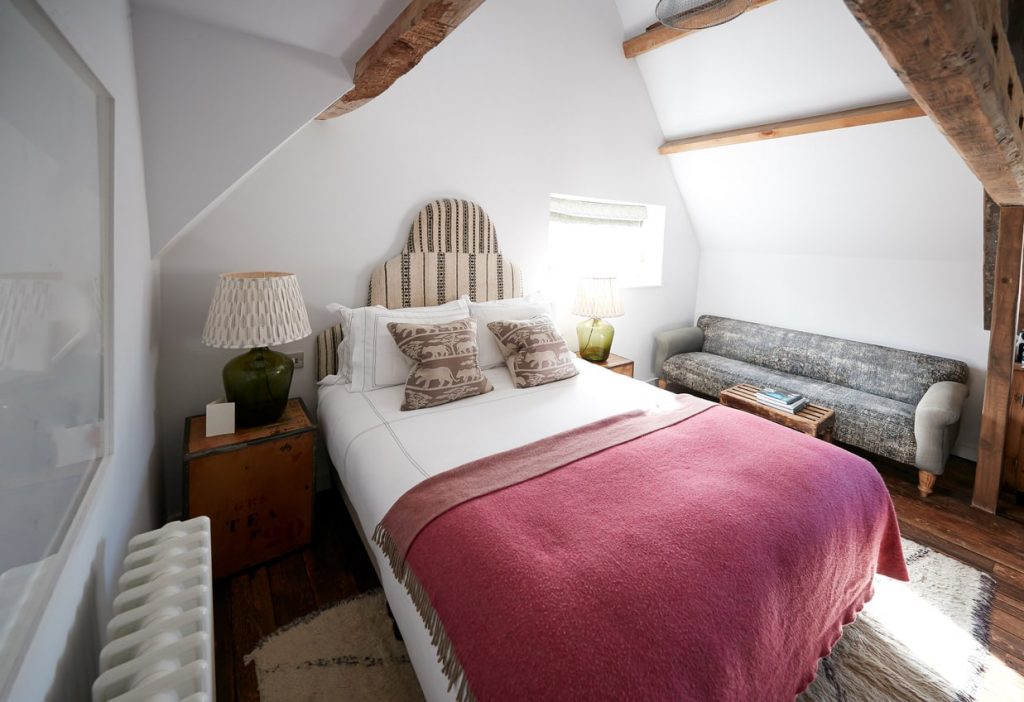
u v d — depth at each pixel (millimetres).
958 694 1462
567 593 994
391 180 2549
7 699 546
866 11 869
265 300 1821
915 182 2807
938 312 3090
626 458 1619
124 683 847
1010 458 2457
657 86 3477
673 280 4266
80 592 845
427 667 1133
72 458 800
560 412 2076
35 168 624
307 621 1689
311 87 1556
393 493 1452
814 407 2863
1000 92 1204
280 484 1940
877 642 1645
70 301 773
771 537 1220
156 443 1917
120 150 1097
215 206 2000
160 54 1331
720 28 2854
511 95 2902
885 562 1761
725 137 3246
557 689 838
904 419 2697
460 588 1062
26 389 607
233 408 1896
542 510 1296
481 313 2633
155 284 1894
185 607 1072
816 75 2695
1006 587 1912
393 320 2346
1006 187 1876
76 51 759
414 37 1303
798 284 3781
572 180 3305
